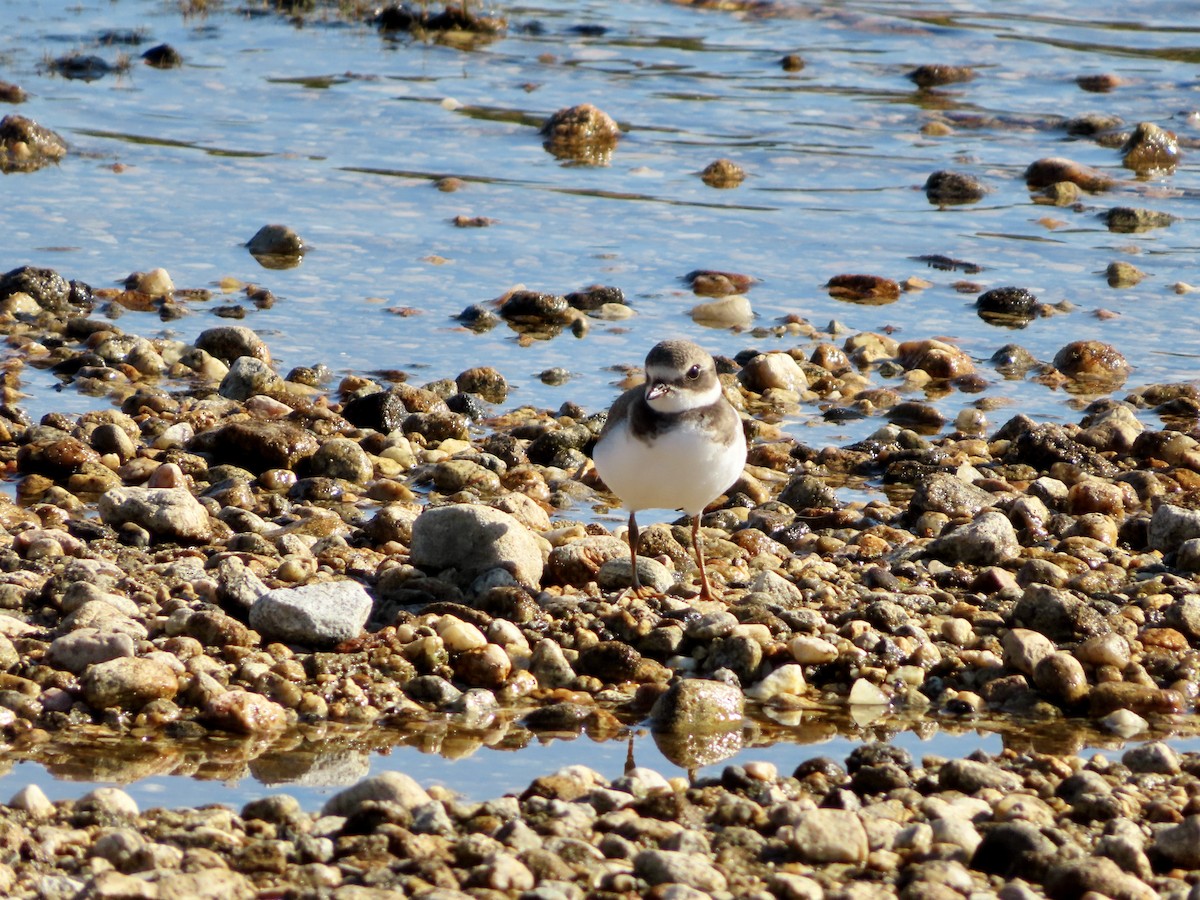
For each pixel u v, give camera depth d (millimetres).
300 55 29672
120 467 14352
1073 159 24969
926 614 11398
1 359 17172
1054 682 10281
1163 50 30250
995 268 20906
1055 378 17516
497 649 10414
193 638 10375
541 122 26312
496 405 16469
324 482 13961
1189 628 11078
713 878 7500
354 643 10508
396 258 20844
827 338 18672
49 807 8141
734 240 21750
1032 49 30359
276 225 21047
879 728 9992
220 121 25984
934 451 15102
